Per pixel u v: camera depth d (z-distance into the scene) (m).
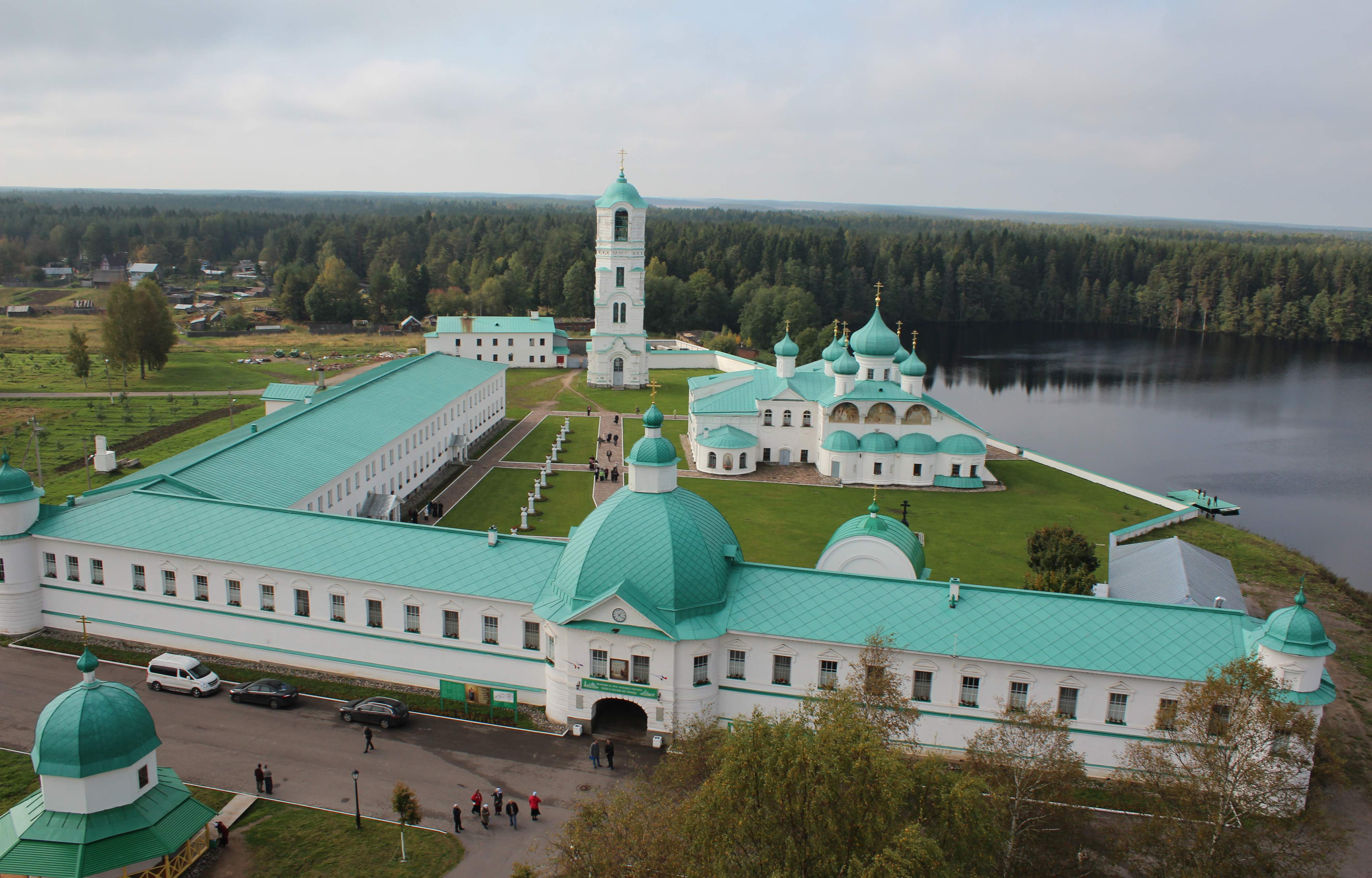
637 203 168.00
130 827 41.16
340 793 49.06
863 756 33.78
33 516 65.44
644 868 33.09
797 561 85.19
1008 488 112.50
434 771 51.31
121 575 64.19
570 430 139.62
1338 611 77.69
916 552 62.66
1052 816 38.00
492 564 59.38
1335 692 48.72
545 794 49.53
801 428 120.62
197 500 66.50
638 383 173.25
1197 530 98.00
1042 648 51.03
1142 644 50.72
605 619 53.47
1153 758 40.81
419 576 59.00
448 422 118.25
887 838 32.19
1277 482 131.62
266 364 194.38
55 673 60.28
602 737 55.16
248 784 49.53
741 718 39.59
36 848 39.97
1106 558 87.25
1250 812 37.22
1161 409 180.88
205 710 56.72
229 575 61.91
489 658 58.47
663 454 57.09
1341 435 159.75
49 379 171.25
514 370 192.62
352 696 58.75
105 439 117.94
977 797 34.34
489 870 43.50
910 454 111.75
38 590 65.88
